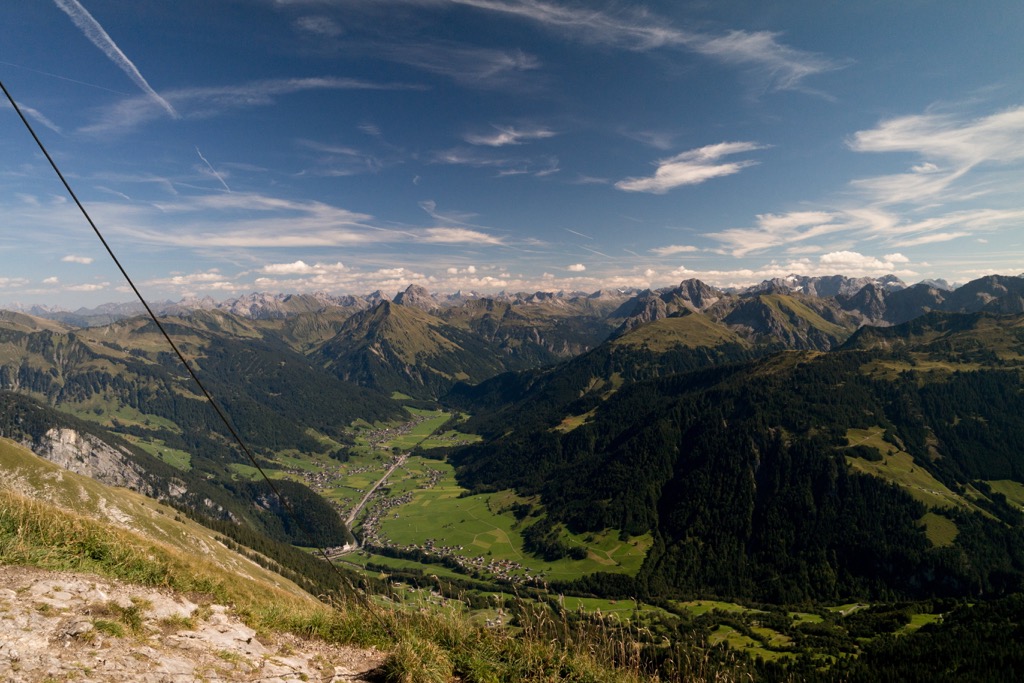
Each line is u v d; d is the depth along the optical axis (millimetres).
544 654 11727
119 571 12883
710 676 11430
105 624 9578
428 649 11125
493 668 11102
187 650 9883
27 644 8320
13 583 10523
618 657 12047
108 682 7879
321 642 12156
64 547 12969
